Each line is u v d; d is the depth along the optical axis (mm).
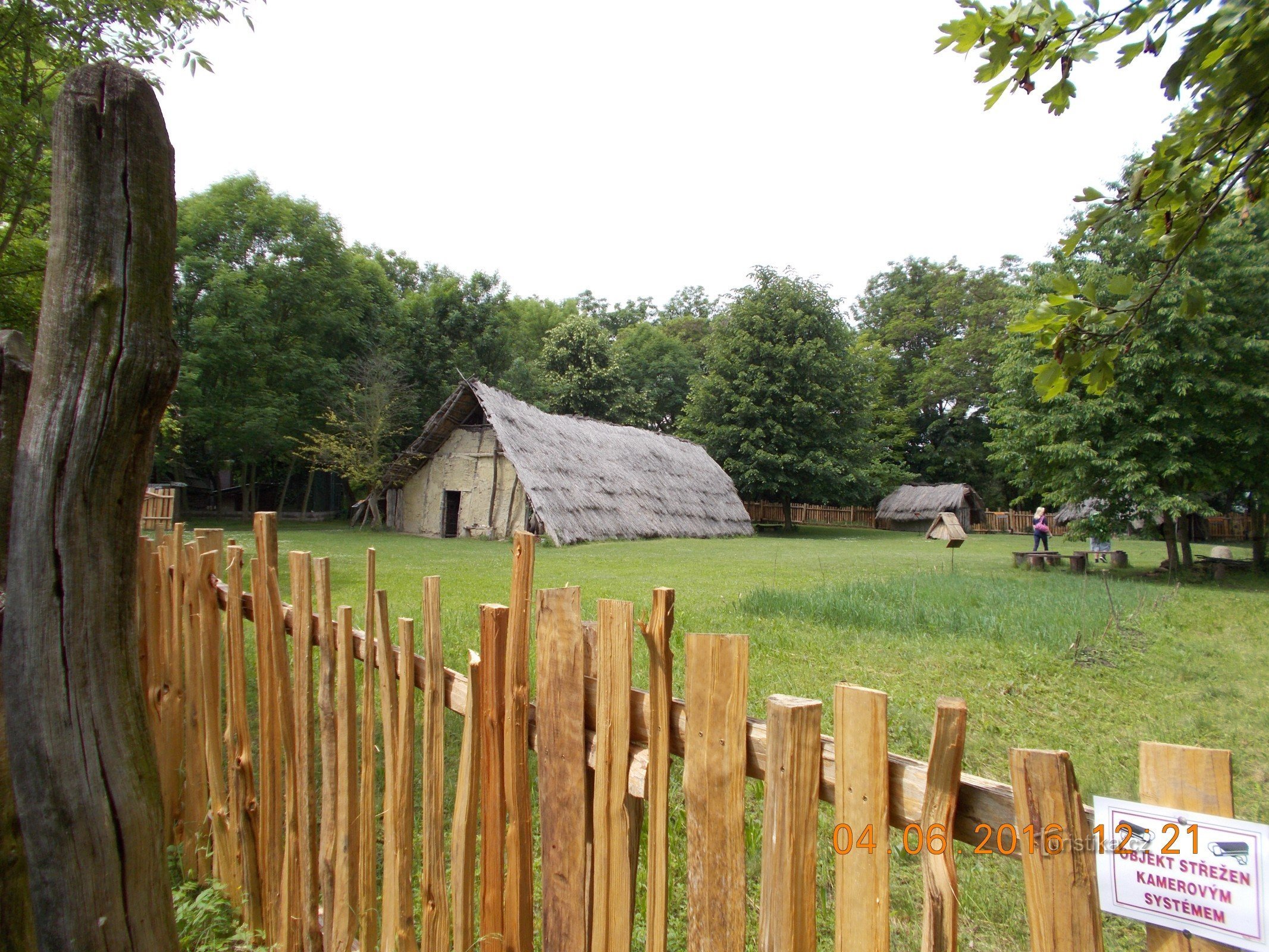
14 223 7590
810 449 33875
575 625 1648
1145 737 4781
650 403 44688
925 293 50500
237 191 28812
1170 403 13094
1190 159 2379
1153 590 11438
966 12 2197
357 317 31781
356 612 7359
